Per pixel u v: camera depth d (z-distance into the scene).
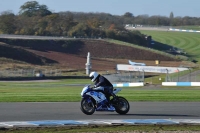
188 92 95.00
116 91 47.34
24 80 194.25
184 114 48.56
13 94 81.69
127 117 45.34
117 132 35.22
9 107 54.06
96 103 46.44
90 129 36.75
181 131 36.16
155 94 83.62
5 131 35.53
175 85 145.50
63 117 44.88
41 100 64.56
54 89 116.00
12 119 43.12
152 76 197.25
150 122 41.22
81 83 173.88
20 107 54.16
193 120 43.34
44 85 153.88
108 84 47.03
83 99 46.88
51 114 47.28
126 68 185.75
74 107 54.62
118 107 47.28
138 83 148.12
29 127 37.56
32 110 50.94
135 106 56.69
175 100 66.88
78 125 38.84
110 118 44.34
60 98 68.12
